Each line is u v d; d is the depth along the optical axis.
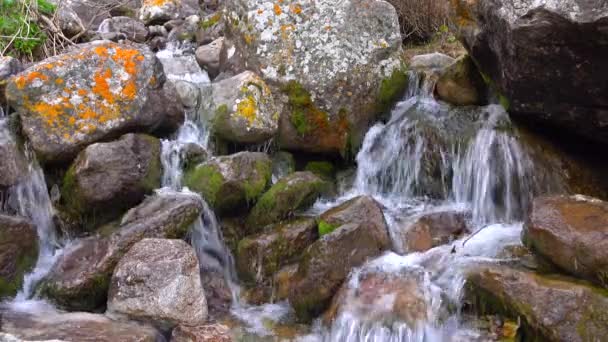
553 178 5.55
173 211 5.11
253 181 5.52
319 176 6.04
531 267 4.75
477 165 5.71
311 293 4.88
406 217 5.55
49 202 5.37
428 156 5.86
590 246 4.50
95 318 4.70
